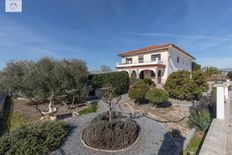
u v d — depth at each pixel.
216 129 5.00
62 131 6.68
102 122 6.88
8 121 10.62
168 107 12.61
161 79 26.59
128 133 6.40
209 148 3.68
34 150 5.34
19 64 15.63
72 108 12.63
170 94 15.66
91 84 16.39
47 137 5.97
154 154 5.74
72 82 14.23
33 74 13.46
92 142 6.23
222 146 3.83
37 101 13.74
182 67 31.59
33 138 5.70
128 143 6.31
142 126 8.05
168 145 6.40
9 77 14.73
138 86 13.47
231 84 21.14
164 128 8.20
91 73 17.50
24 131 5.94
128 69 29.64
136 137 6.84
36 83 13.30
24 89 14.27
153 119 9.81
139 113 10.91
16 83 14.45
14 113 12.09
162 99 11.79
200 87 14.48
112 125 6.75
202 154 3.40
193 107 8.54
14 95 15.10
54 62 14.63
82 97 14.55
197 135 6.56
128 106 13.12
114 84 17.80
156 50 27.48
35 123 6.76
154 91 12.24
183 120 9.64
